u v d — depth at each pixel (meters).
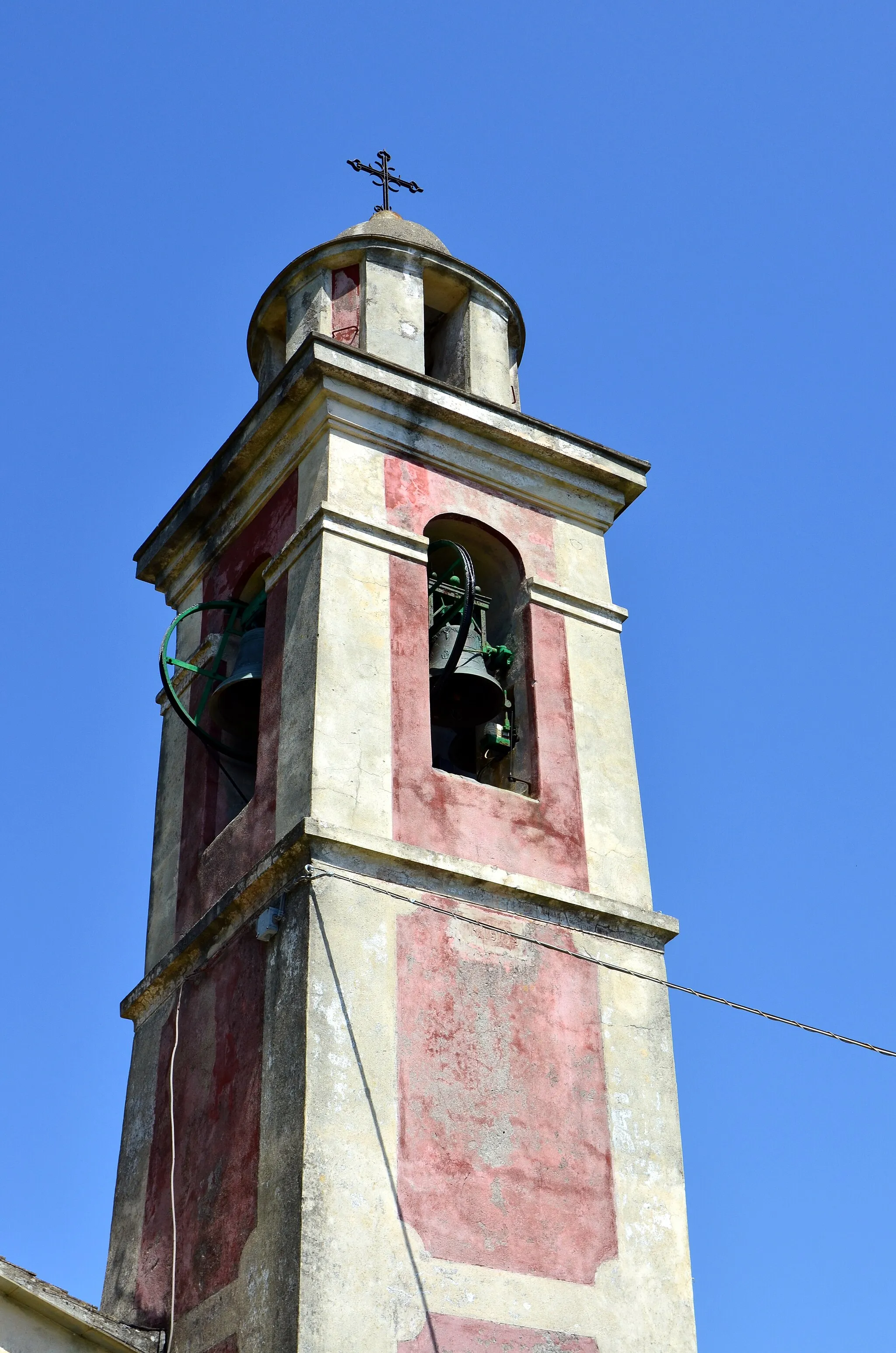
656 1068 15.23
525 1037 14.70
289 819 15.08
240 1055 14.65
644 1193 14.53
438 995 14.43
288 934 14.46
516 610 17.45
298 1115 13.40
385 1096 13.72
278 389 17.61
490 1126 14.09
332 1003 13.91
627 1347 13.70
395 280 19.03
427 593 16.75
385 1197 13.27
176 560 19.27
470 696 16.86
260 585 17.92
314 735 15.16
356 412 17.28
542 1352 13.28
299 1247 12.76
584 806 16.38
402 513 16.98
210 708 17.69
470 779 16.02
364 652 15.88
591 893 15.79
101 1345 13.66
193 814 17.33
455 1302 13.12
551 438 18.23
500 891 15.26
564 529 18.14
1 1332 13.26
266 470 17.97
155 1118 15.79
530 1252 13.70
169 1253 14.65
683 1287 14.25
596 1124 14.63
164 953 16.66
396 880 14.79
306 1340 12.37
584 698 17.11
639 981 15.60
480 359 19.11
